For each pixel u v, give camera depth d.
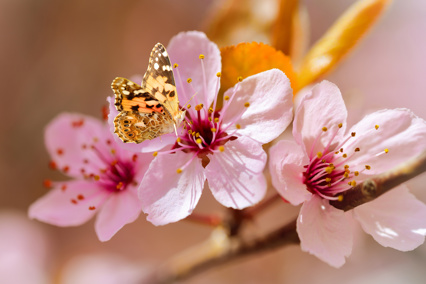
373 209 0.18
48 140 0.20
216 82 0.18
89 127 0.20
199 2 0.44
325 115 0.18
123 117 0.17
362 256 0.31
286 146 0.17
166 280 0.21
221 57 0.18
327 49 0.18
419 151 0.18
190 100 0.18
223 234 0.20
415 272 0.31
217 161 0.18
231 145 0.18
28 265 0.28
